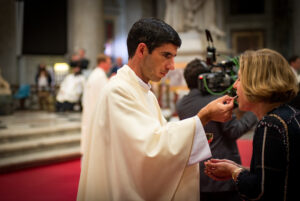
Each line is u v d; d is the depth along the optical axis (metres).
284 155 1.23
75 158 6.16
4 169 5.29
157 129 1.37
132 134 1.33
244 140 3.90
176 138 1.35
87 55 12.52
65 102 9.34
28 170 5.42
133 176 1.34
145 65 1.46
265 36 20.03
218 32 8.58
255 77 1.36
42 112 10.02
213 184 1.99
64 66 11.90
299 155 1.23
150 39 1.41
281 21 19.45
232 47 20.38
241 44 20.38
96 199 1.39
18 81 14.38
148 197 1.36
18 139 6.17
